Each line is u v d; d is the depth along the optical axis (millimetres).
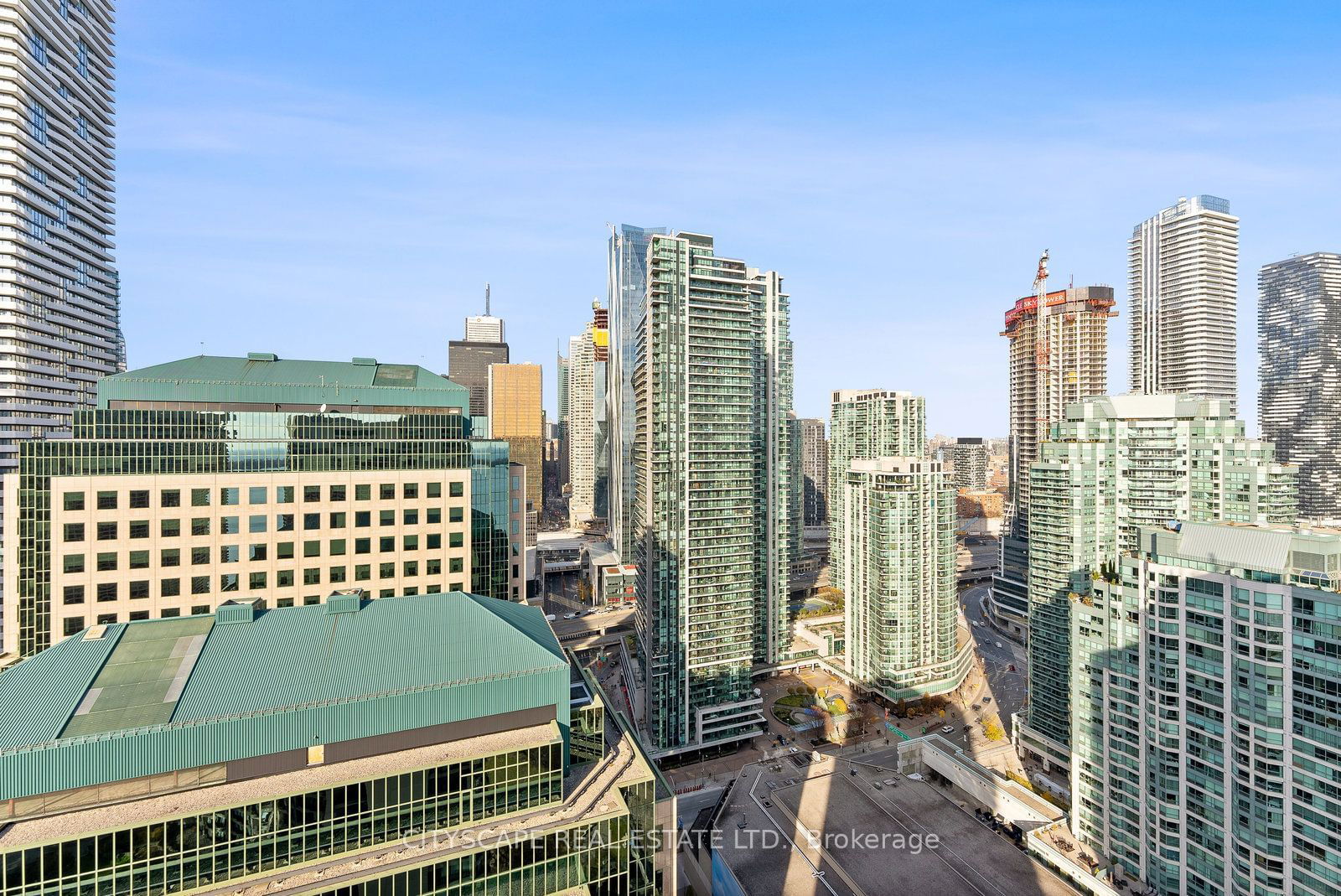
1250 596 89750
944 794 142750
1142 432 167250
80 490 94375
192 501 100188
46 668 61312
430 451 115875
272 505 104562
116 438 98938
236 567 102562
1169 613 100625
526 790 61594
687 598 167250
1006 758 172500
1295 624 85500
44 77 153750
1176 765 100438
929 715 197250
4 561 93812
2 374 143125
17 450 144500
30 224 150125
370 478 110750
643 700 183125
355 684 62125
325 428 110375
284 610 73250
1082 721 120625
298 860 54031
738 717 173875
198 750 55094
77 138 164500
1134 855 108250
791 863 117938
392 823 56969
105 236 176000
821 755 169125
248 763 56500
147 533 97688
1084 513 163250
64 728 53531
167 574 98688
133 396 111562
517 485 159750
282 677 62062
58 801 51562
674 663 166500
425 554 114375
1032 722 171000
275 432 107875
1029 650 173125
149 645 65500
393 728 61156
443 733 63219
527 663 68438
